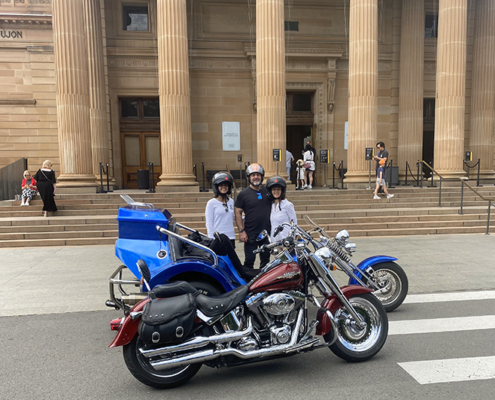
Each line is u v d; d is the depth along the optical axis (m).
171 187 12.00
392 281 4.89
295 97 17.23
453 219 10.61
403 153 16.83
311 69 16.59
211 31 16.22
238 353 3.11
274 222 5.17
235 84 16.48
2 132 15.33
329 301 3.52
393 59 16.97
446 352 3.71
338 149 17.00
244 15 16.36
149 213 3.98
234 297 3.18
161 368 2.97
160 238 3.92
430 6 16.98
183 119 12.23
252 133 16.69
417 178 15.16
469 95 17.30
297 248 3.46
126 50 15.73
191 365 3.20
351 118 12.95
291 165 17.58
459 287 5.73
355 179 12.80
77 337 4.16
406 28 16.45
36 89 15.33
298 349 3.26
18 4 15.04
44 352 3.81
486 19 16.31
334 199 11.87
